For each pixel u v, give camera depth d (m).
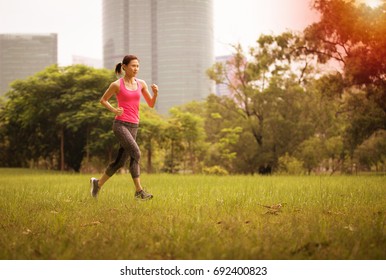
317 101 57.53
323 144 53.09
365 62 41.97
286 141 60.41
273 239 5.41
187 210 8.12
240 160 65.19
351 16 43.25
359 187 14.40
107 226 6.52
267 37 53.56
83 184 18.50
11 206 9.14
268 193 11.66
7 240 5.60
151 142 66.44
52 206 9.41
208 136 74.69
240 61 64.44
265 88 63.00
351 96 46.03
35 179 25.30
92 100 60.28
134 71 10.45
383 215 7.45
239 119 65.25
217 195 11.41
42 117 63.31
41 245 5.23
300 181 19.47
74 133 66.69
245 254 4.73
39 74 61.88
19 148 70.25
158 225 6.56
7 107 66.19
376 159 52.16
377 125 44.38
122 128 10.38
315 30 45.97
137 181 10.49
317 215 7.21
